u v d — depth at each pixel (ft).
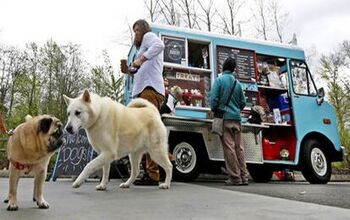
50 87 87.51
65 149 21.24
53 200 11.15
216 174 26.84
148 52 16.26
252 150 22.15
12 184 9.36
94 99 13.92
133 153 15.65
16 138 9.12
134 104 15.93
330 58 91.56
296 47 26.25
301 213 8.98
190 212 9.11
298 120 24.48
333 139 25.44
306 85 25.77
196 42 22.77
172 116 19.43
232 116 18.48
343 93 83.56
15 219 8.04
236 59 23.53
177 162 20.03
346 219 8.25
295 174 32.01
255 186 17.95
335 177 39.86
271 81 25.03
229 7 54.19
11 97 81.46
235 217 8.43
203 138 20.61
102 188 14.38
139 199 11.53
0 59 89.20
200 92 22.06
